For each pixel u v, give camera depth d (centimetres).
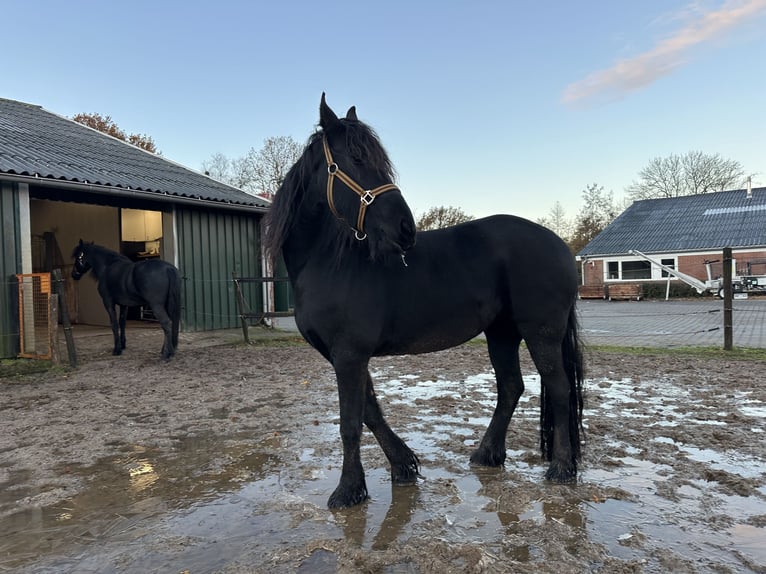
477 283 279
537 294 282
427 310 270
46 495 287
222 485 298
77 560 218
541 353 288
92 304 1352
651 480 288
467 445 360
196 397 532
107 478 314
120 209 1302
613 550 214
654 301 2488
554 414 294
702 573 195
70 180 786
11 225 746
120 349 826
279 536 234
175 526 247
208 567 209
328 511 259
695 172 4316
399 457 293
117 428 424
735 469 300
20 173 725
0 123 1073
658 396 489
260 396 533
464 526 239
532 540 224
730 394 489
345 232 259
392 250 236
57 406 500
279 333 1096
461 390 546
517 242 287
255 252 1195
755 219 2817
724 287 734
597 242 3169
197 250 1067
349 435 264
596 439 362
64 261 1429
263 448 364
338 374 264
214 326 1100
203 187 1133
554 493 271
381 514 254
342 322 258
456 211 4672
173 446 375
